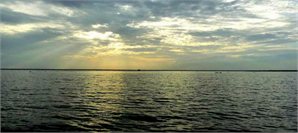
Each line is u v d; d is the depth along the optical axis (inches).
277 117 1080.8
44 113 1150.3
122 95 1851.6
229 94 1897.1
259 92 2021.4
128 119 1048.8
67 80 3609.7
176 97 1737.2
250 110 1241.4
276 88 2369.6
